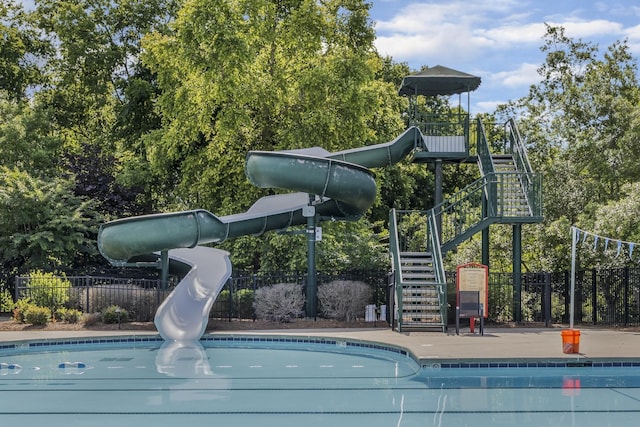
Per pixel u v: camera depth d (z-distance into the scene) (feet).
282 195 80.33
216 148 90.27
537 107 108.27
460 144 79.82
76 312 66.80
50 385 40.55
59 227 82.43
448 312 69.26
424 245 97.86
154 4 117.50
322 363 48.49
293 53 91.56
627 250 71.67
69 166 103.40
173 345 58.49
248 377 42.86
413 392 37.73
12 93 125.59
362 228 96.68
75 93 129.80
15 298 74.23
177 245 67.97
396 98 127.95
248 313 74.28
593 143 86.38
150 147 98.94
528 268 89.45
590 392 37.27
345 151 80.33
